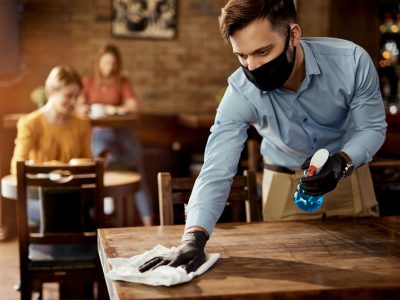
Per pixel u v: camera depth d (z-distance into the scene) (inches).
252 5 67.5
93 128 202.5
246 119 81.2
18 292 147.5
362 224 86.5
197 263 66.6
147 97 258.2
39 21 246.1
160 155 254.4
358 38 226.7
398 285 61.9
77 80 143.2
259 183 137.3
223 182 76.4
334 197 92.2
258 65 71.6
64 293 127.5
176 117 257.6
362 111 79.5
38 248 120.9
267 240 78.4
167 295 59.0
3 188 134.4
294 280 63.4
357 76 78.4
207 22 257.9
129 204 199.5
